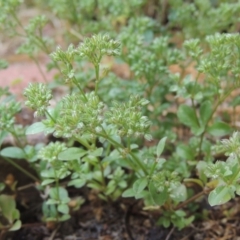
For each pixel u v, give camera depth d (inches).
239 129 10.3
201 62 8.5
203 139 9.5
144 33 11.4
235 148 7.0
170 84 10.2
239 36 8.3
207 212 9.5
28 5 16.6
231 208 9.6
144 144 10.5
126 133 7.2
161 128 10.0
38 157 8.5
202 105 9.1
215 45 8.3
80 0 12.6
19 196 9.9
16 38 14.9
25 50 10.9
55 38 14.7
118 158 8.3
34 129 7.6
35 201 10.0
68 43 13.7
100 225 9.6
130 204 9.7
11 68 13.7
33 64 13.9
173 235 9.2
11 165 9.8
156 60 10.0
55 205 9.3
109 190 9.0
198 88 9.4
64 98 7.4
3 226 9.0
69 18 12.7
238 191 7.2
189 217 9.1
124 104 7.4
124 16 12.1
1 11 10.7
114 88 10.1
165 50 10.1
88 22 12.8
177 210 8.8
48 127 7.6
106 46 7.4
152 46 10.1
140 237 9.3
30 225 9.5
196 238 9.2
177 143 10.4
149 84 9.9
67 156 7.7
